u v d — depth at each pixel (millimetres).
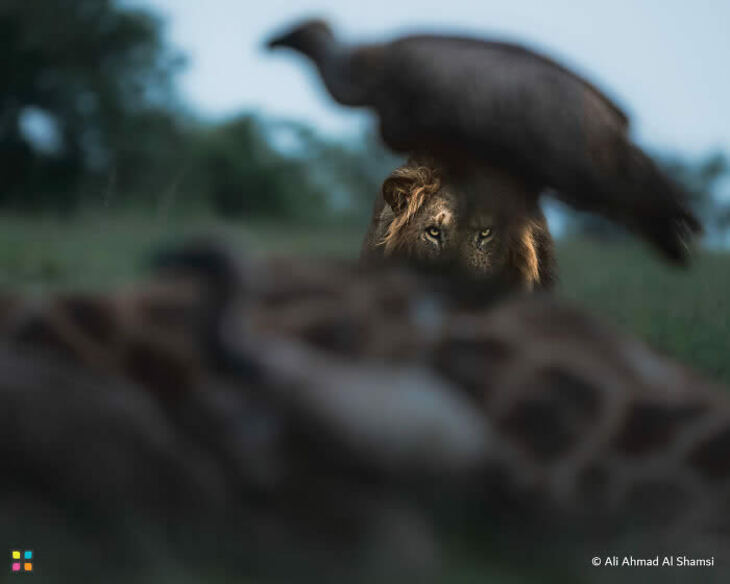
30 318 14141
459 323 14977
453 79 17578
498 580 13008
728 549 14258
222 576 12547
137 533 12570
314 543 12883
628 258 56062
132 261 32094
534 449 14250
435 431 13148
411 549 12734
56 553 12484
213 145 131375
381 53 18281
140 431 13094
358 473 13086
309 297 15047
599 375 14852
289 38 19125
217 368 13461
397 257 20172
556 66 18500
